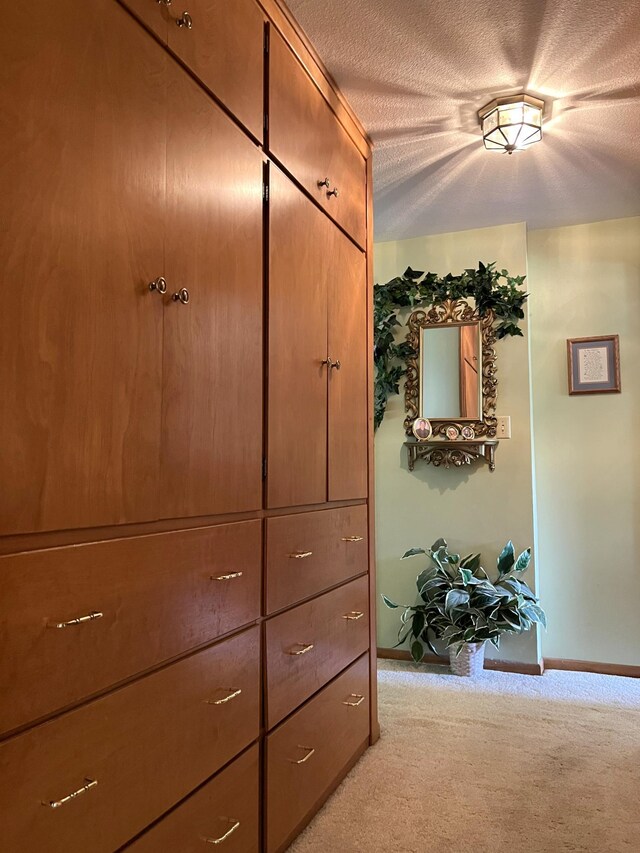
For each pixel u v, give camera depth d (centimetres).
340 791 200
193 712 131
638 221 336
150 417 120
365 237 246
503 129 225
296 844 171
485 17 181
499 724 254
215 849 137
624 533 331
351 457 226
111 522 110
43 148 98
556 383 347
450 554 342
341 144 222
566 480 342
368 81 213
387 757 225
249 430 156
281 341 173
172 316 127
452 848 170
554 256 351
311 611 188
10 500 91
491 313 341
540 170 277
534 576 328
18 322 93
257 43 164
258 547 159
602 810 190
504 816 186
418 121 237
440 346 349
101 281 109
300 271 186
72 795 99
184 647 129
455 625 312
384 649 351
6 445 91
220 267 144
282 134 176
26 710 93
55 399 99
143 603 118
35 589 95
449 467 346
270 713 162
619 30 187
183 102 132
